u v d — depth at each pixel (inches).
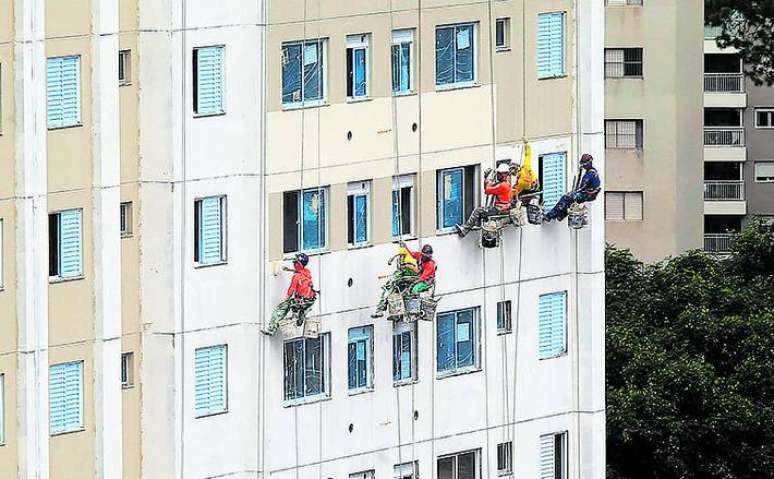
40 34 4911.4
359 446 5438.0
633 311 6688.0
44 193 4943.4
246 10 5196.9
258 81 5216.5
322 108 5305.1
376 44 5374.0
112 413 5064.0
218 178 5201.8
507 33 5575.8
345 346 5393.7
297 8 5246.1
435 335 5531.5
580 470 5767.7
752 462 6304.1
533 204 5595.5
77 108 4990.2
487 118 5551.2
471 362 5605.3
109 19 4992.6
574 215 5634.8
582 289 5728.3
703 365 6373.0
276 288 5270.7
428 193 5487.2
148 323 5172.2
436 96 5472.4
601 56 5689.0
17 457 4968.0
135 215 5152.6
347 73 5344.5
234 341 5255.9
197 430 5221.5
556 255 5693.9
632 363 6412.4
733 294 6633.9
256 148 5226.4
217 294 5221.5
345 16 5319.9
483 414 5620.1
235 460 5285.4
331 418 5388.8
